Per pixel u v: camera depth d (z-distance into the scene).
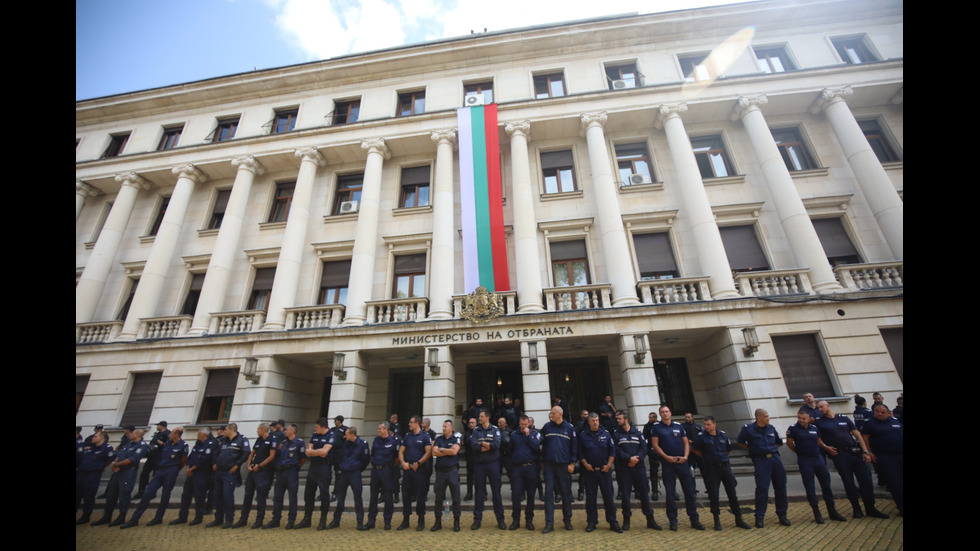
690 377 13.54
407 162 17.20
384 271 15.42
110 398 13.98
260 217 17.30
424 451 7.48
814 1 16.11
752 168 15.29
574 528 7.03
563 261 14.76
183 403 13.51
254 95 18.83
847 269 12.62
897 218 13.09
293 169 18.06
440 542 6.48
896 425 6.90
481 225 14.30
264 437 8.17
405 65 17.75
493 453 7.40
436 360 12.36
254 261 16.33
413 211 16.20
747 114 15.20
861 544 5.70
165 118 19.34
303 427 14.80
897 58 15.12
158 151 17.83
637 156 16.25
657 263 14.42
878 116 15.74
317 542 6.68
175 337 14.46
